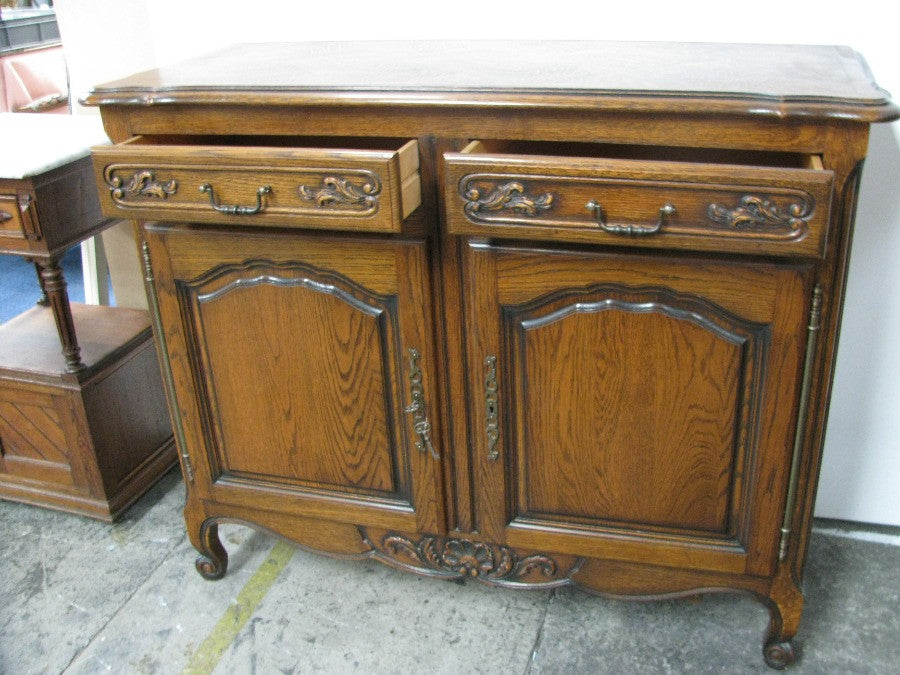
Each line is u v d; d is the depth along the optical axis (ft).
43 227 5.08
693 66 3.99
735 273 3.59
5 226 5.16
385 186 3.48
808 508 4.08
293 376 4.46
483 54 4.56
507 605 5.15
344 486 4.71
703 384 3.86
